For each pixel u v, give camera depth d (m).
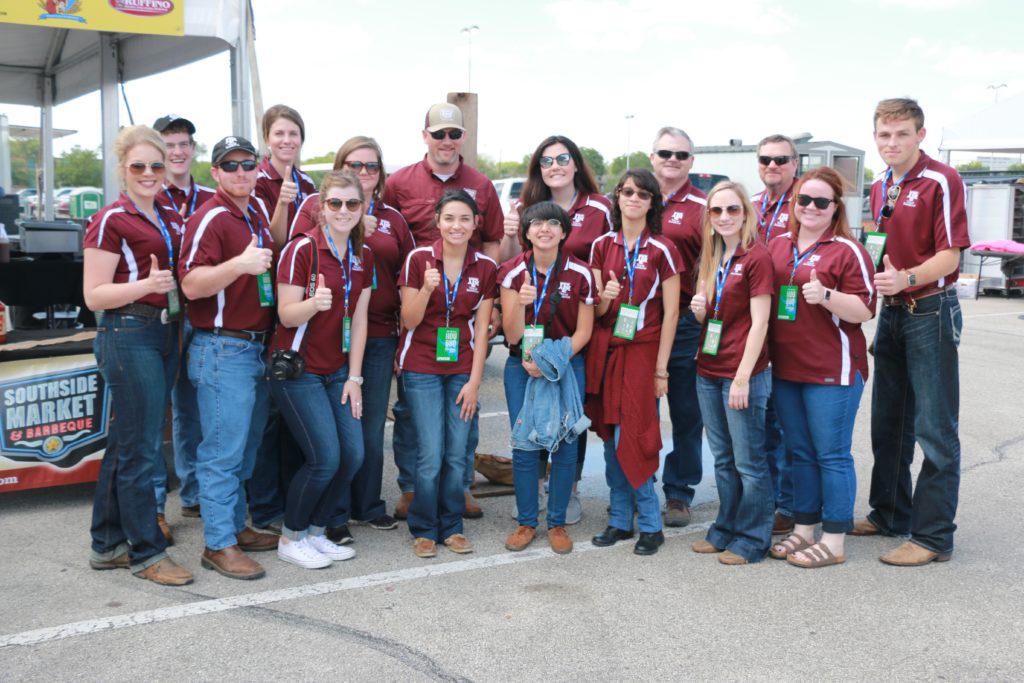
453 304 3.77
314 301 3.41
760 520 3.80
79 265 5.55
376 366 4.04
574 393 3.87
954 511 3.78
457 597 3.41
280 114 4.12
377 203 4.11
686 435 4.32
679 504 4.37
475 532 4.19
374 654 2.93
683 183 4.43
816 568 3.74
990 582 3.58
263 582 3.54
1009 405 7.07
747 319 3.71
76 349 4.43
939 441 3.72
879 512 4.16
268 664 2.86
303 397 3.59
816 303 3.49
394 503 4.58
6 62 8.87
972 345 10.13
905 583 3.57
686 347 4.23
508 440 5.86
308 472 3.68
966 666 2.87
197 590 3.45
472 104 5.92
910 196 3.72
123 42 7.71
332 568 3.71
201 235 3.37
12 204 8.03
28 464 4.35
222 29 5.61
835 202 3.64
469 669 2.84
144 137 3.31
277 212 3.88
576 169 4.30
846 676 2.80
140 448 3.44
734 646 3.01
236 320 3.49
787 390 3.79
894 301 3.85
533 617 3.23
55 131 9.84
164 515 4.20
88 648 2.95
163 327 3.44
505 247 4.55
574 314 3.84
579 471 4.32
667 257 3.82
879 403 4.07
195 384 3.56
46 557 3.78
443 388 3.87
